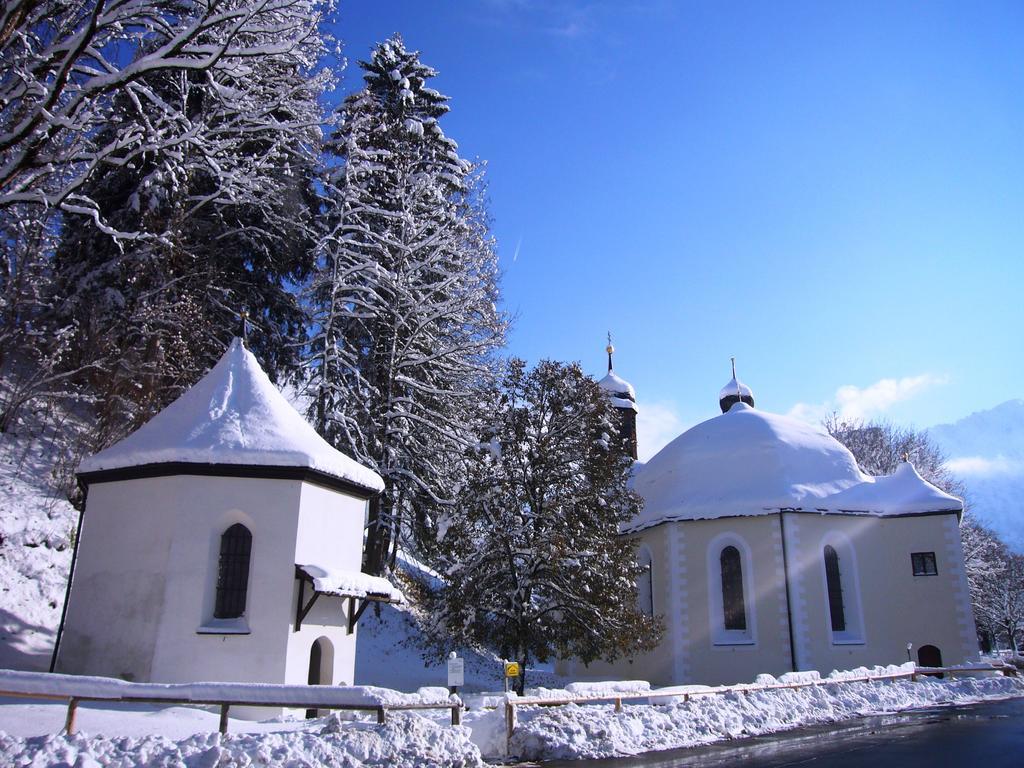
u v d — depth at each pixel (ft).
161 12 63.52
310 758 30.73
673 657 87.76
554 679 100.53
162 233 82.43
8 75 54.85
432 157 129.39
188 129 66.33
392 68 134.62
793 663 82.79
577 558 72.02
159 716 42.37
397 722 34.40
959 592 88.12
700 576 89.51
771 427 99.09
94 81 48.16
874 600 88.89
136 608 54.49
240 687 33.88
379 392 106.42
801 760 39.27
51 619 66.80
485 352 116.47
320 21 64.13
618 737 43.70
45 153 55.06
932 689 73.77
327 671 58.85
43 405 87.51
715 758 40.14
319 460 58.44
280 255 106.73
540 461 74.54
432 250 117.50
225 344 98.32
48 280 84.28
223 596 55.57
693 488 95.40
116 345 85.10
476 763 35.12
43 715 39.88
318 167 116.16
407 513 110.52
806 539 87.61
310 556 57.98
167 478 56.80
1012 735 48.47
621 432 132.77
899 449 181.68
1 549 68.85
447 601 74.18
